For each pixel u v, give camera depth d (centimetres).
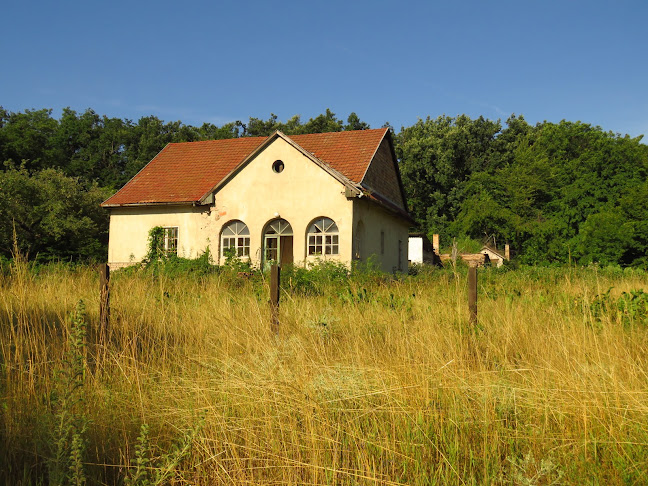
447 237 5994
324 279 1463
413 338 607
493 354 584
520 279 1423
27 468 371
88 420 389
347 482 353
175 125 6275
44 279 1001
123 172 5831
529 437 399
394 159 2805
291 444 387
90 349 590
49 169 3297
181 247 2384
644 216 3981
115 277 1145
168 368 553
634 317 745
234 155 2719
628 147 5406
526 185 5969
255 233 2269
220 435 405
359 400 443
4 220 2758
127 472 367
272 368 497
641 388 471
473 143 6562
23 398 451
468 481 354
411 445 387
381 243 2547
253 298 855
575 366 513
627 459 369
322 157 2444
